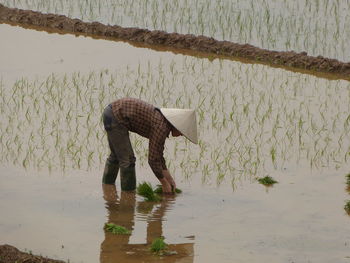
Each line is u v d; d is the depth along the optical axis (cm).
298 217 2327
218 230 2225
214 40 4353
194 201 2453
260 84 3691
